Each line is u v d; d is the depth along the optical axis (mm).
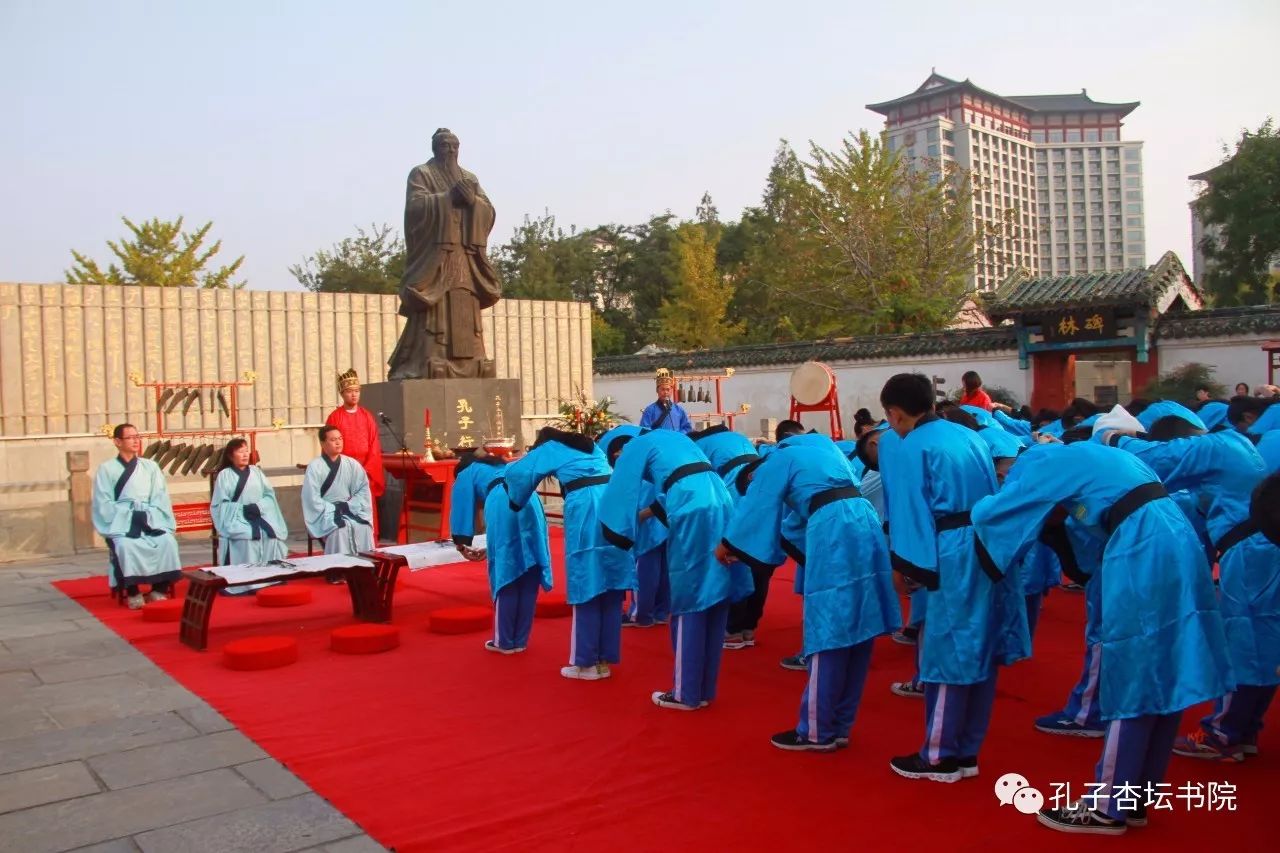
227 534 8484
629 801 3799
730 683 5484
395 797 3895
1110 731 3469
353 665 5980
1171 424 4754
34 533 10906
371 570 7117
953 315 26234
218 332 13039
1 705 5266
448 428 10633
